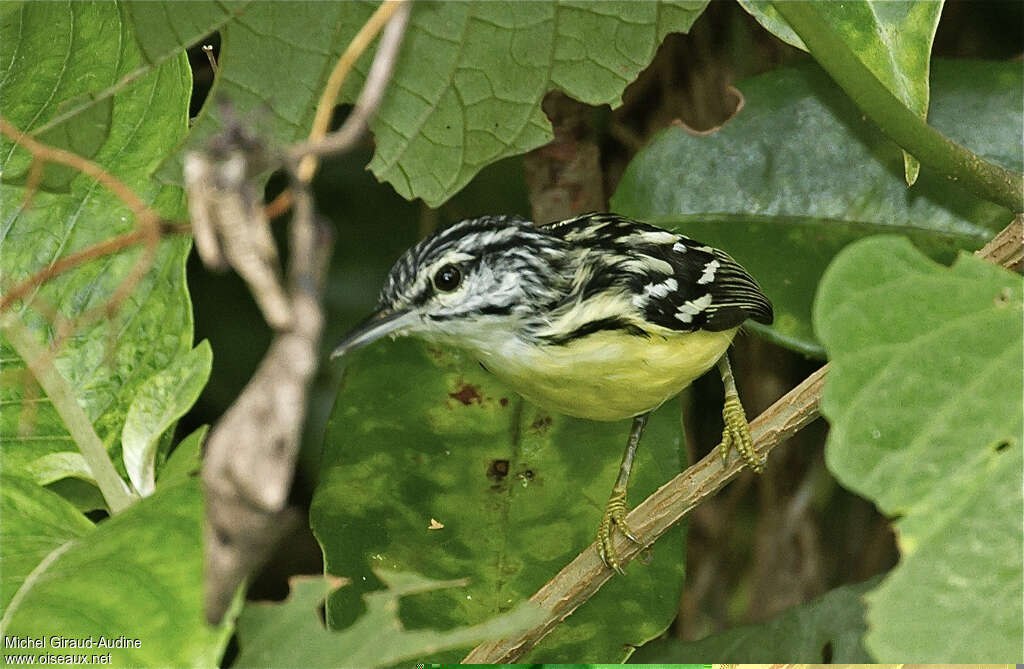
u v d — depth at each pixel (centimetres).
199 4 139
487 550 142
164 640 134
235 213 127
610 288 142
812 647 142
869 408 135
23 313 139
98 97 140
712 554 152
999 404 135
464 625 141
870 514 151
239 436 126
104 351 139
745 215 145
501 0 141
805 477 151
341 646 135
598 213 145
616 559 141
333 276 151
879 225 144
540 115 142
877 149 145
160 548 134
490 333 143
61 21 139
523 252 143
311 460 151
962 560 135
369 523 142
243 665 135
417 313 143
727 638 143
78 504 140
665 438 144
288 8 140
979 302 135
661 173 145
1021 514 135
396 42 133
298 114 141
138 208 135
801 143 145
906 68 140
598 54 142
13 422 138
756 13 141
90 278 139
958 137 144
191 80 140
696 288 143
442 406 143
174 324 139
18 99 140
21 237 139
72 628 134
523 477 142
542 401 143
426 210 151
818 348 144
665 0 141
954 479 135
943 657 135
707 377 151
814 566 151
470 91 142
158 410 138
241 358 151
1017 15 151
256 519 128
